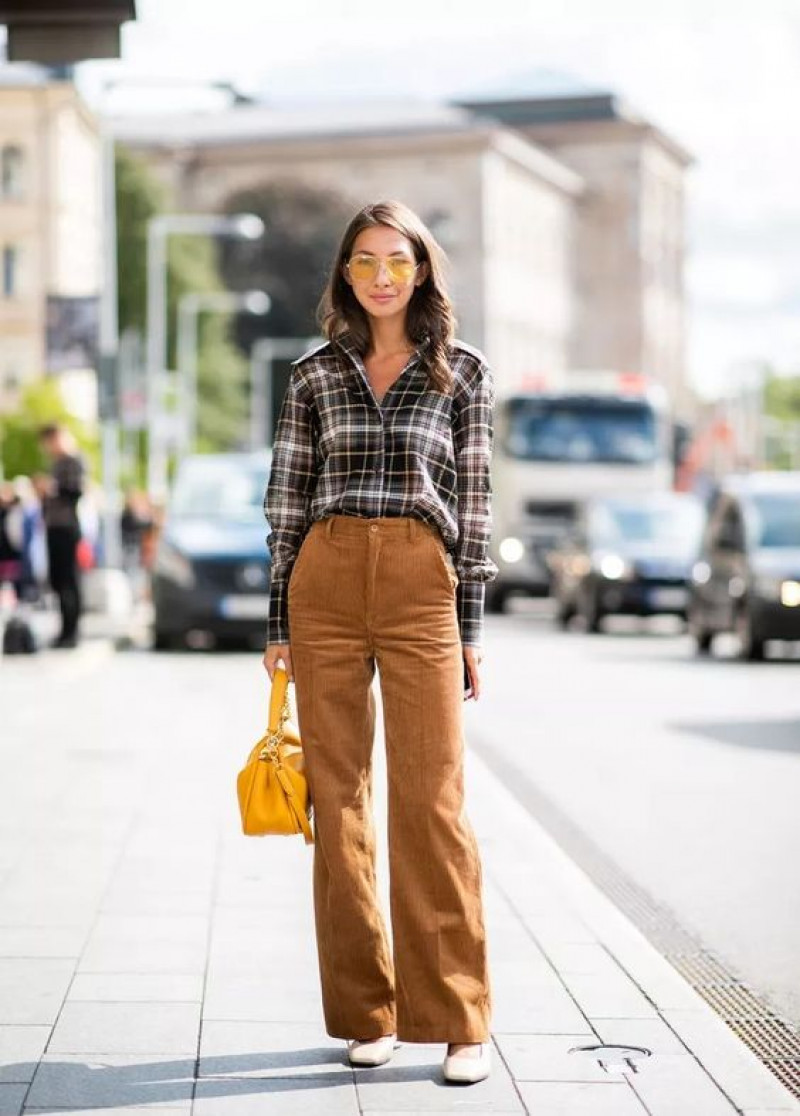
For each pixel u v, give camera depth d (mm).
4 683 29406
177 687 29281
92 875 13133
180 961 10508
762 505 38031
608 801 17953
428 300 8531
